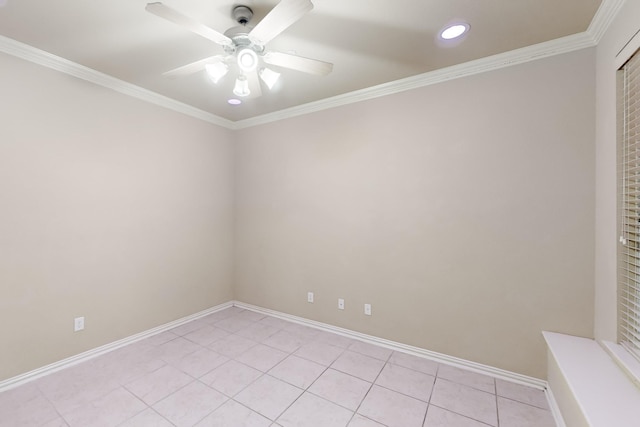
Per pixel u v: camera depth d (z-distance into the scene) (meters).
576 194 2.03
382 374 2.34
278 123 3.52
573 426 1.52
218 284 3.76
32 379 2.22
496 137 2.29
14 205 2.15
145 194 2.97
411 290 2.66
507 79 2.24
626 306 1.64
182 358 2.58
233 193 3.95
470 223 2.40
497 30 1.93
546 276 2.13
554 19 1.81
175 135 3.23
